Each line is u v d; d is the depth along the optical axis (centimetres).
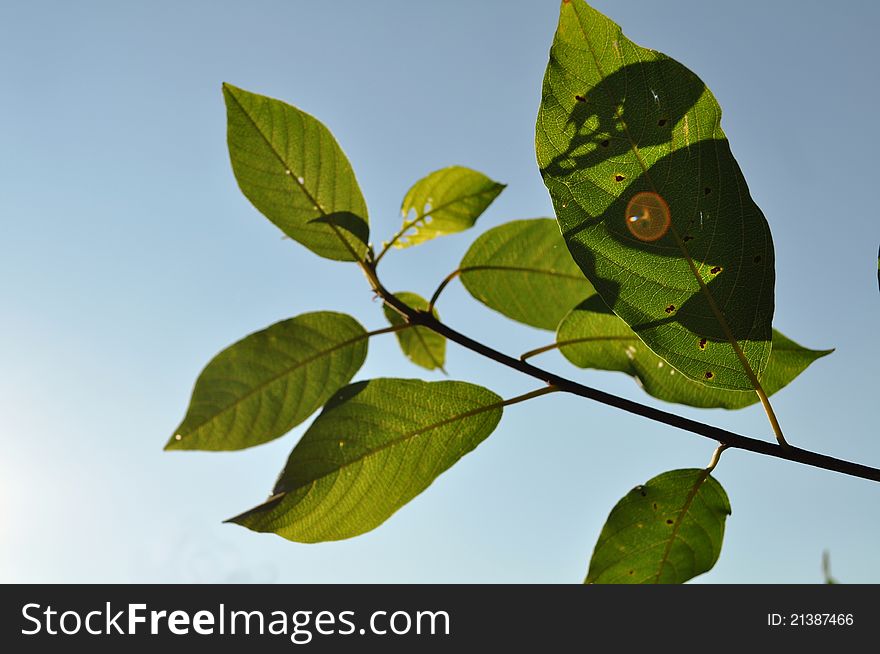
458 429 129
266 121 132
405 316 133
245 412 128
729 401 135
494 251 157
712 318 112
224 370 128
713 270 111
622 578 133
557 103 107
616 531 131
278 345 131
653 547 132
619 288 111
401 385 129
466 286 158
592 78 107
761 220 109
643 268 111
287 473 124
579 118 108
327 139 133
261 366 129
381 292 133
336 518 125
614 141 108
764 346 113
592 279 110
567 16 106
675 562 132
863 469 108
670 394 138
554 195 108
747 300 112
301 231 134
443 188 154
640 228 109
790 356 133
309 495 124
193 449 125
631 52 106
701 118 108
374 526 127
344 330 133
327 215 134
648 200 109
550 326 158
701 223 109
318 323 132
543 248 157
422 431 129
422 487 129
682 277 111
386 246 143
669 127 107
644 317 112
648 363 140
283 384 130
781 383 133
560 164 108
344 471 126
